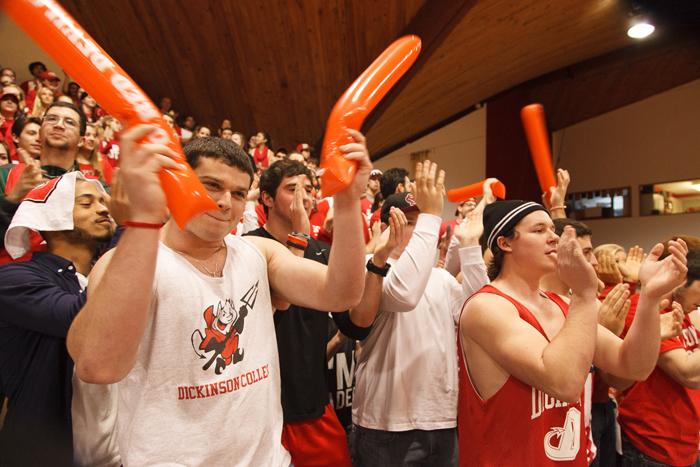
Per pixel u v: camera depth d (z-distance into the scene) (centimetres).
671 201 1002
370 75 93
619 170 1083
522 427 128
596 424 213
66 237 141
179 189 70
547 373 116
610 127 1098
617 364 149
